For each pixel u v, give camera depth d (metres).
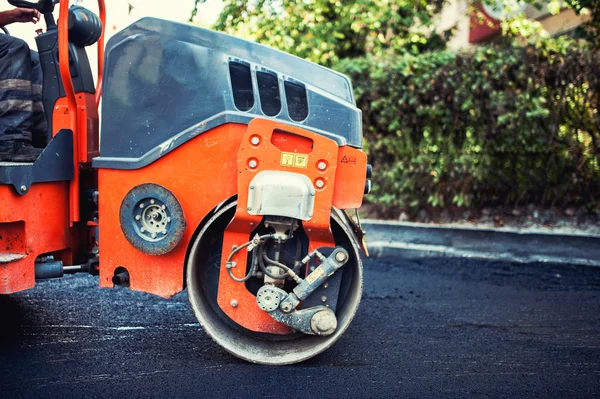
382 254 6.05
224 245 3.11
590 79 6.03
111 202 3.18
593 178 6.29
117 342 3.51
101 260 3.22
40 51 3.47
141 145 3.11
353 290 3.16
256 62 3.11
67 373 3.05
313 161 2.95
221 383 2.96
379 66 6.54
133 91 3.10
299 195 2.92
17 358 3.24
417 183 6.50
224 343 3.13
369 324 3.96
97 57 3.85
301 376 3.06
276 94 3.14
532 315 4.21
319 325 3.04
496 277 5.24
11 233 3.18
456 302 4.52
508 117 6.09
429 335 3.76
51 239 3.34
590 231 6.02
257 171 2.96
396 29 8.42
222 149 3.04
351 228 3.28
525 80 6.11
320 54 8.02
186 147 3.07
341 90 3.24
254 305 3.15
